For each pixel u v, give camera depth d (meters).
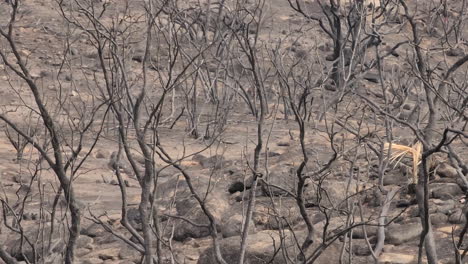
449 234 8.72
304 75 18.77
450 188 9.88
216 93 18.83
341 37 21.72
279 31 26.25
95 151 14.89
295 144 14.59
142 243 6.87
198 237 9.88
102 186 13.19
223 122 17.09
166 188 11.62
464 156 10.80
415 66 7.52
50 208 11.34
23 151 14.84
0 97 19.38
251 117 18.28
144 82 6.59
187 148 15.70
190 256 9.19
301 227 9.50
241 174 12.31
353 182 10.58
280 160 13.20
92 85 21.03
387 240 8.75
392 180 10.55
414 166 9.87
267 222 9.63
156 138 7.11
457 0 27.56
